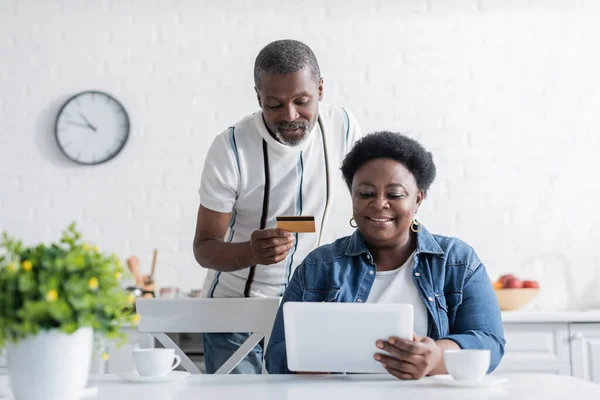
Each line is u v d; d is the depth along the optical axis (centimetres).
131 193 328
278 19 334
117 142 329
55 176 328
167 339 173
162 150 329
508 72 333
